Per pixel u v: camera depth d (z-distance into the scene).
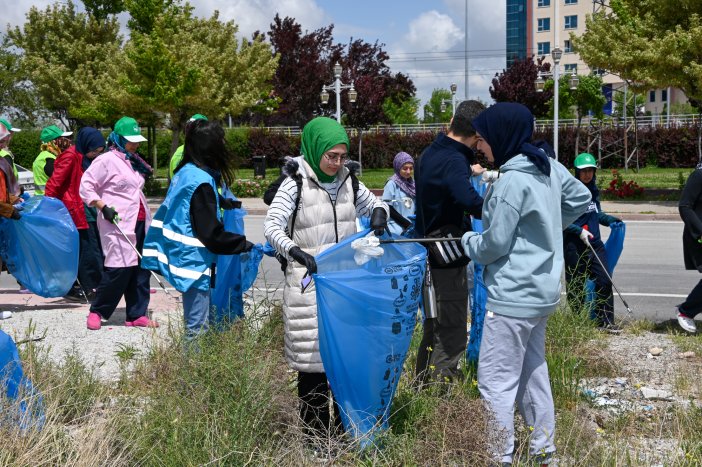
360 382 3.86
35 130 39.25
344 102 40.66
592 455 3.96
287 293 4.06
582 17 89.69
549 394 3.90
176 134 26.98
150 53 23.80
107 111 26.83
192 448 3.61
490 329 3.77
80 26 33.16
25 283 7.29
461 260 4.55
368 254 3.78
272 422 3.96
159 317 7.14
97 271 8.26
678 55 19.22
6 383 3.87
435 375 4.61
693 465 3.81
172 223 4.95
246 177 34.16
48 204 7.21
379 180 30.20
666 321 7.28
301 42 43.38
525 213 3.62
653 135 37.69
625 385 5.25
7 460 3.38
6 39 35.31
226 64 29.69
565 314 5.80
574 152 38.47
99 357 5.85
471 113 4.48
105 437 3.74
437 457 3.64
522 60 48.09
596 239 6.59
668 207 19.28
